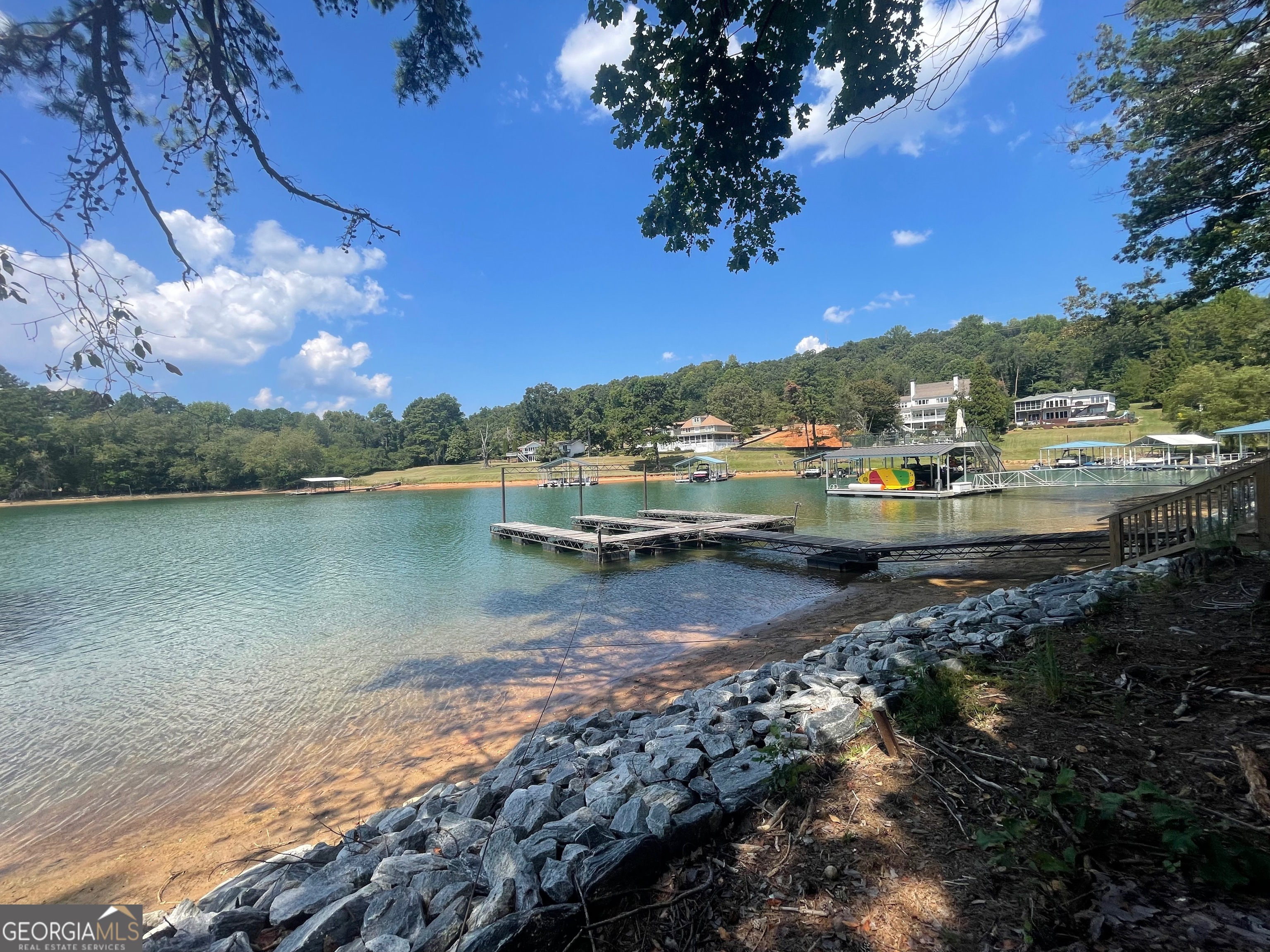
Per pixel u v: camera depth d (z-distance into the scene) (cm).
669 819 264
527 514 3625
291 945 247
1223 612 451
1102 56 1047
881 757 311
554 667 868
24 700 830
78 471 5753
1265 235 1002
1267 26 783
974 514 2498
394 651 995
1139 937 172
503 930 209
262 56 393
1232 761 255
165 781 596
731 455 7838
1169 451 4194
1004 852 217
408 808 414
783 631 964
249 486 7375
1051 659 363
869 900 209
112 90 333
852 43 394
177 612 1343
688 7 397
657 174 497
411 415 10625
